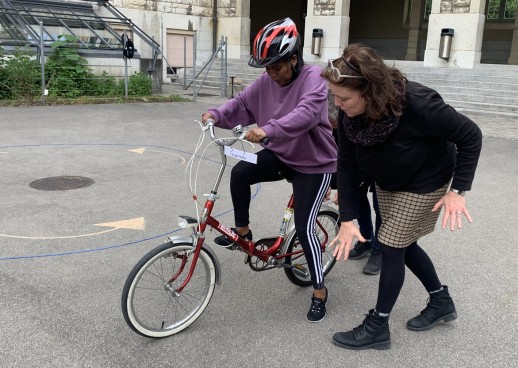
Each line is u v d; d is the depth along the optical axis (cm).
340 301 351
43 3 1551
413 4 2128
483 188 642
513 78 1371
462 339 307
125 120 1071
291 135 280
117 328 306
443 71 1505
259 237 457
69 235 444
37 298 335
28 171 648
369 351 293
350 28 2383
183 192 583
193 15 1980
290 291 362
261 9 2542
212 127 293
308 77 295
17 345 285
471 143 253
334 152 317
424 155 261
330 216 378
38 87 1266
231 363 278
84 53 1379
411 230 279
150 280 327
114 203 536
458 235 475
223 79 1606
